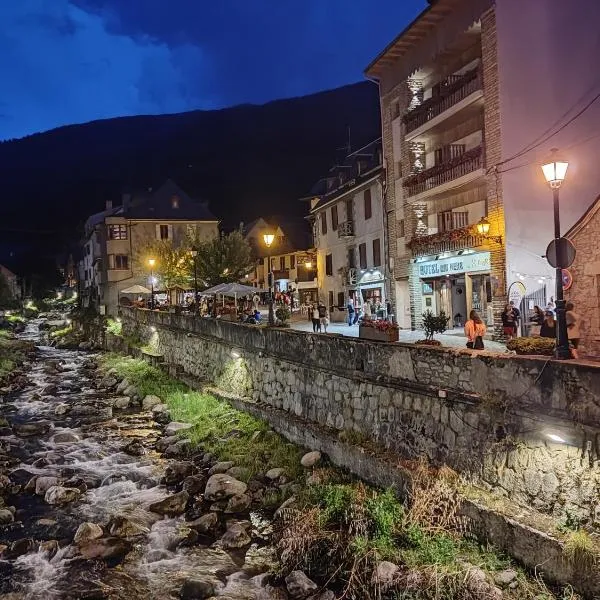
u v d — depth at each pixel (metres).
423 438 11.12
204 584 9.20
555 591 7.82
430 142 31.14
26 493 13.62
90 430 19.33
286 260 62.88
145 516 11.98
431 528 9.51
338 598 8.66
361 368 13.05
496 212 24.22
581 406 8.04
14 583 9.52
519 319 22.98
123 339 39.00
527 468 8.88
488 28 24.41
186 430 17.88
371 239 37.59
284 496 12.23
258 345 18.47
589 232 19.45
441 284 30.41
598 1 21.36
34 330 63.25
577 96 21.95
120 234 59.88
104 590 9.28
